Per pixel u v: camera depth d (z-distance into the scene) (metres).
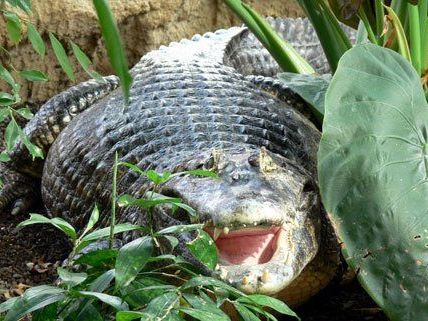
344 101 5.69
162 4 11.23
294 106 9.32
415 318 5.41
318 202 6.65
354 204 5.54
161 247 6.29
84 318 4.53
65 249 8.24
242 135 7.75
